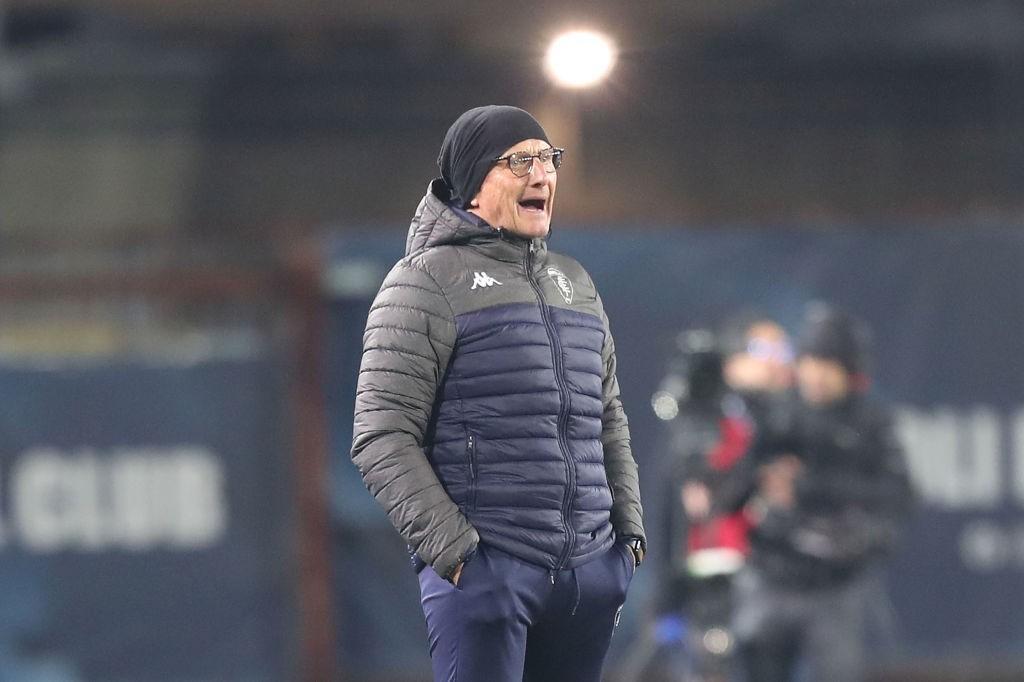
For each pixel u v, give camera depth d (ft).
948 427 123.95
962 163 137.90
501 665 39.50
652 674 114.73
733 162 135.85
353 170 135.85
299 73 136.77
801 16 135.23
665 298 122.21
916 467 123.44
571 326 40.81
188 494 120.37
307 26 134.62
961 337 124.36
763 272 123.44
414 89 136.67
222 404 120.88
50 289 121.39
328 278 121.39
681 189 134.92
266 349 121.19
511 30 133.80
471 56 135.85
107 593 119.85
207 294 121.60
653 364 121.49
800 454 90.33
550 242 122.01
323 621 119.55
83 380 120.57
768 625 90.74
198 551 119.96
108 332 121.19
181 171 135.95
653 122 135.54
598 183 133.80
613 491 42.73
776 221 123.75
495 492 39.50
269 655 119.75
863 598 92.12
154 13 133.69
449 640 39.65
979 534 123.44
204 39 136.87
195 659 119.55
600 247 122.21
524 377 39.63
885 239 124.36
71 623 119.44
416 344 39.40
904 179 137.39
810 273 123.54
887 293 124.06
